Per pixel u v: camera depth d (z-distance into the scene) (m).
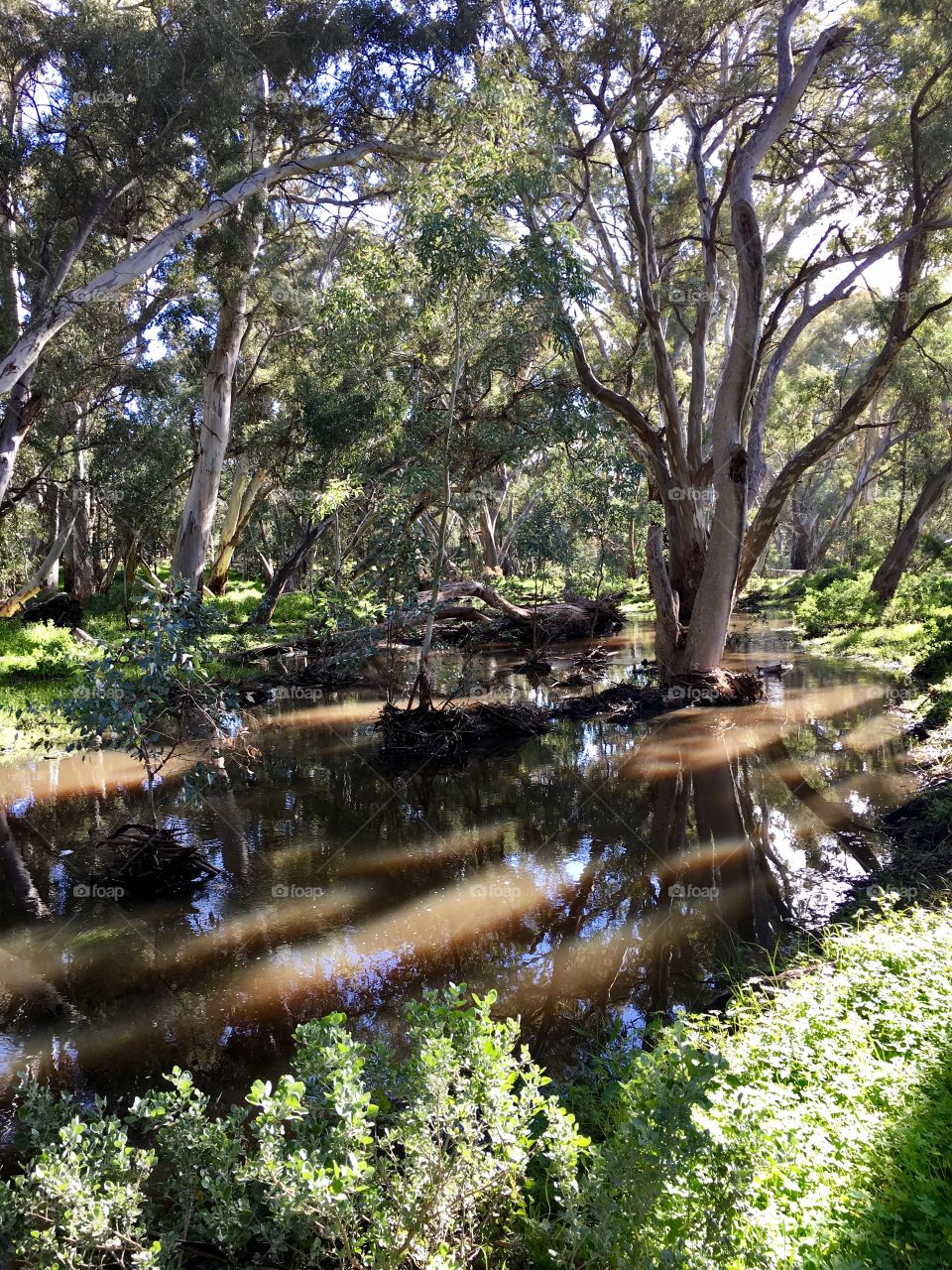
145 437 20.22
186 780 7.88
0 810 9.08
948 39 13.88
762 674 16.59
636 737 12.31
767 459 46.06
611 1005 5.02
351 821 8.77
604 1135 3.57
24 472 23.22
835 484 54.03
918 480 31.88
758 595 35.97
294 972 5.53
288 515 33.97
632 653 21.50
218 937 6.09
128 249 19.47
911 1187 2.72
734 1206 2.56
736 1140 2.76
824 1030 3.79
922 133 15.25
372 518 22.09
